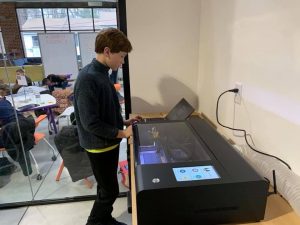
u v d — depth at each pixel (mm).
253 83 1250
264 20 1120
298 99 935
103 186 1705
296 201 916
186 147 1075
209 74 1890
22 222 2055
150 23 2014
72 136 2244
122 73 2137
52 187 2490
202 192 789
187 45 2104
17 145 2451
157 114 2195
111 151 1608
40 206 2238
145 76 2152
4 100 2277
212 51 1803
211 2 1771
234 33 1432
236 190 801
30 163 2635
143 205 789
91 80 1371
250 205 836
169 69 2154
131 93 2195
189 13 2021
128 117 2131
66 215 2115
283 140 1043
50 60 2760
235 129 1483
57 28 3812
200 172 838
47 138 2850
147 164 891
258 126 1230
